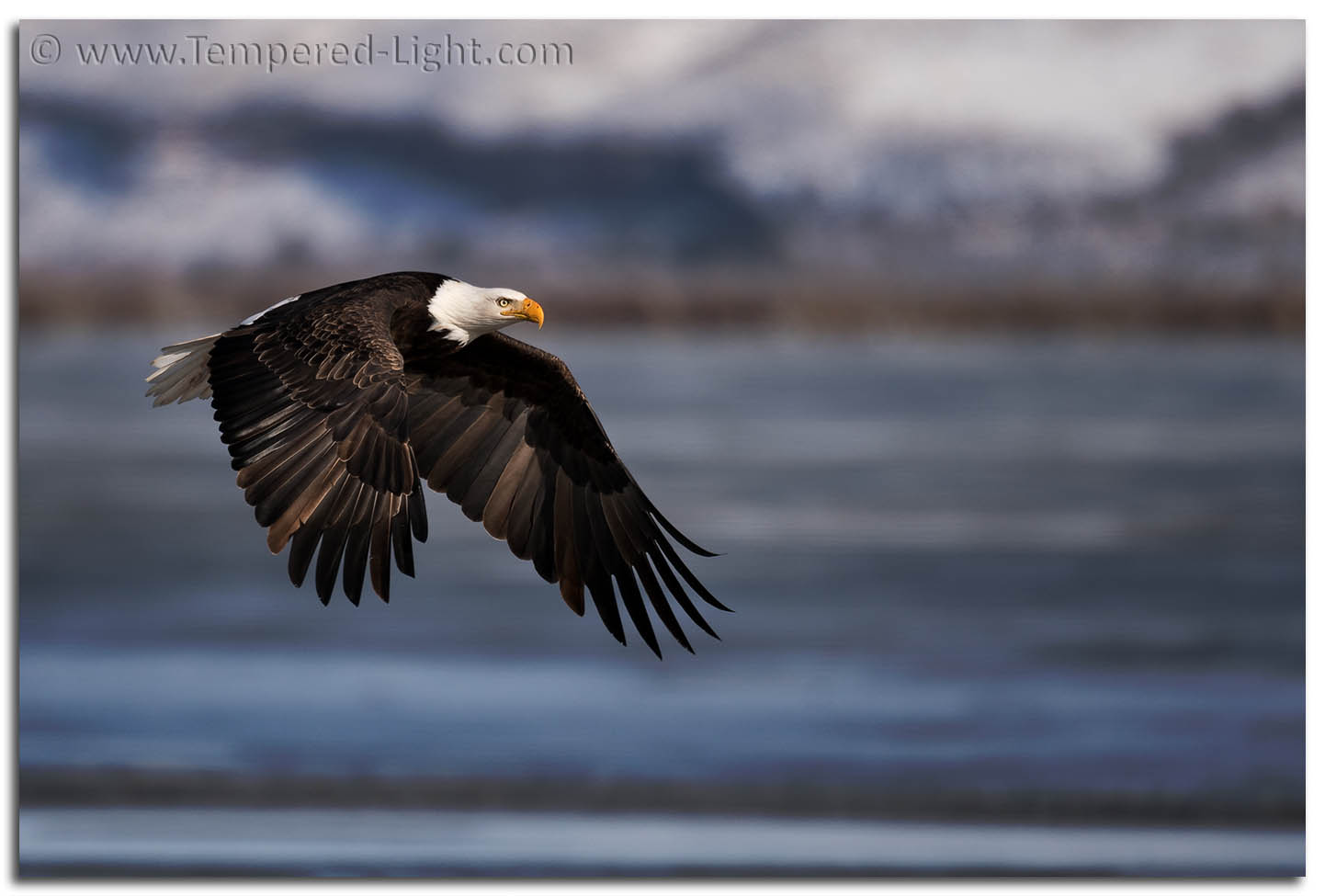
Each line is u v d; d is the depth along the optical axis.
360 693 15.68
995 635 17.91
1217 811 12.94
